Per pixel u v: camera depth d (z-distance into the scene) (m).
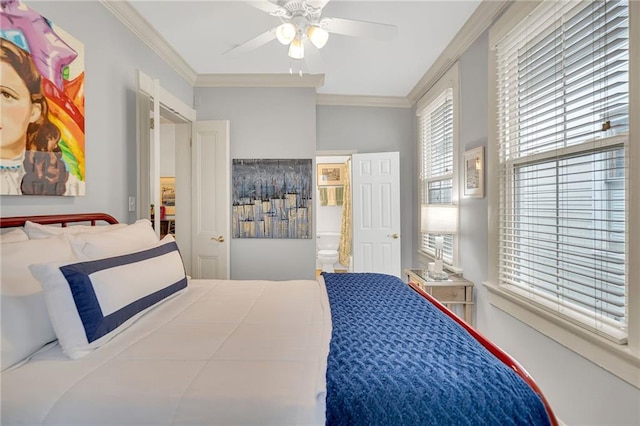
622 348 1.24
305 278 3.32
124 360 0.97
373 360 0.96
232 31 2.37
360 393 0.82
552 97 1.69
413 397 0.81
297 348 1.07
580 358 1.48
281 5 1.63
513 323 1.97
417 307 1.49
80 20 1.69
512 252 2.05
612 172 1.36
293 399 0.80
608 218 1.38
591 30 1.44
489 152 2.19
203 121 3.16
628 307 1.24
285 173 3.30
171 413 0.78
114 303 1.11
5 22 1.26
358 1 2.03
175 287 1.57
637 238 1.19
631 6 1.20
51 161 1.48
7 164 1.27
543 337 1.71
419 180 3.78
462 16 2.21
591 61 1.44
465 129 2.59
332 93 3.79
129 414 0.78
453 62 2.77
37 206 1.45
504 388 0.86
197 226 3.19
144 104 2.27
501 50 2.08
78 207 1.69
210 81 3.24
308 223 3.31
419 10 2.13
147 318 1.35
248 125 3.30
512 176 2.05
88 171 1.76
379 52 2.75
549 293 1.75
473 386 0.85
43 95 1.43
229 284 1.97
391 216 3.92
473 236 2.47
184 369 0.92
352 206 4.00
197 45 2.58
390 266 3.92
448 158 3.03
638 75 1.17
